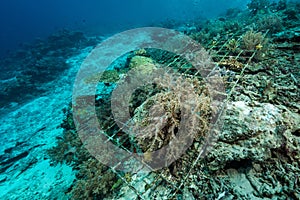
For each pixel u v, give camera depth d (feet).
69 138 15.97
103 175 10.44
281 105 8.90
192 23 54.65
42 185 14.40
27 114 27.43
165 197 7.99
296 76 11.30
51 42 58.39
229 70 12.77
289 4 28.81
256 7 31.96
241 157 7.20
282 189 6.65
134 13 157.58
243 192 6.99
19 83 35.53
